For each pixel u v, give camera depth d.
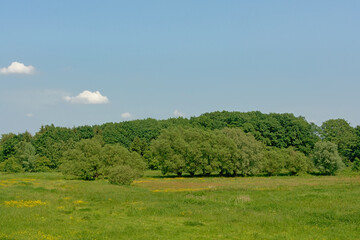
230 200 32.69
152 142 92.00
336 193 37.06
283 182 63.00
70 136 130.50
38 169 104.25
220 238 18.08
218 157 86.62
